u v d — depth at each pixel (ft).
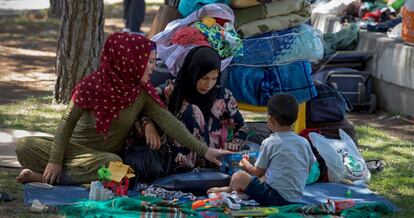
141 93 28.86
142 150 28.86
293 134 27.32
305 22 34.63
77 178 28.53
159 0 110.22
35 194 27.27
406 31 45.37
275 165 26.91
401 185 31.07
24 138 29.30
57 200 26.81
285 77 33.91
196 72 29.68
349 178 30.63
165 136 29.55
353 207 26.76
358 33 50.16
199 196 28.32
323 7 58.03
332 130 34.27
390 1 55.11
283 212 25.86
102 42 44.65
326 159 30.50
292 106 27.02
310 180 30.09
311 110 34.55
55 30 79.97
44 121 39.99
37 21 84.99
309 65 34.58
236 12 33.63
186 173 29.01
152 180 28.81
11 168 31.14
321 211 26.14
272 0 33.55
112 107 28.48
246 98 33.83
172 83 30.48
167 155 29.22
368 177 31.07
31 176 28.63
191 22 32.17
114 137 28.94
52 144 29.27
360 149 37.06
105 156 28.30
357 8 55.67
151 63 28.43
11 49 67.31
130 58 28.07
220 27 31.58
